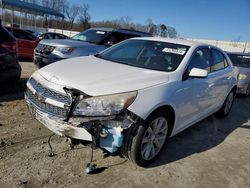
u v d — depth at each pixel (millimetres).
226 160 4355
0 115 4758
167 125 3910
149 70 4023
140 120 3320
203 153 4469
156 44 4781
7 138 3988
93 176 3375
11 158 3516
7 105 5301
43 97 3416
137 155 3467
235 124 6266
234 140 5254
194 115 4707
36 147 3855
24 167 3365
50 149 3844
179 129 4309
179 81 3982
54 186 3100
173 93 3771
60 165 3506
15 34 12203
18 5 27406
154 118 3549
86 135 3186
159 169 3758
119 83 3383
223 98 5980
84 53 7859
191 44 4750
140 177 3502
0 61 5309
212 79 5000
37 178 3193
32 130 4344
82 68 3852
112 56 4793
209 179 3727
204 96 4762
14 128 4336
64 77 3469
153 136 3678
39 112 3461
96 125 3129
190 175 3742
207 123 6000
